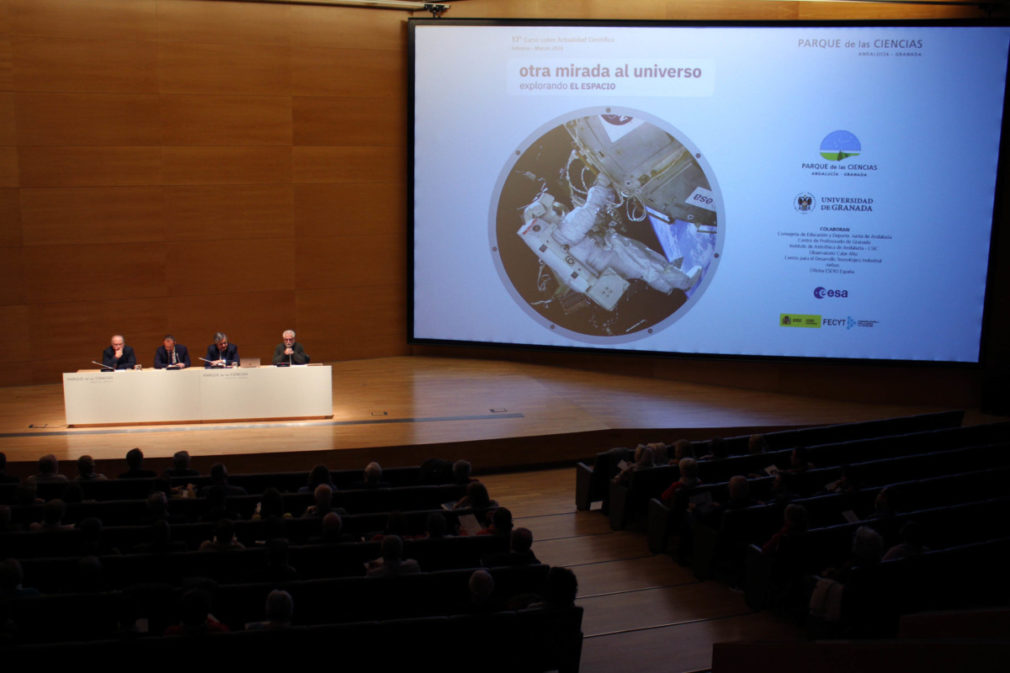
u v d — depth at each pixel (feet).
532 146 40.01
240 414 33.45
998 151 36.55
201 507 22.76
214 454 30.25
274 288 41.16
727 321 39.47
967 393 39.34
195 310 40.11
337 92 40.60
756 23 37.19
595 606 21.53
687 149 38.73
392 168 42.11
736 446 29.53
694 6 39.42
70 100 37.01
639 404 37.86
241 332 40.98
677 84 38.37
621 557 24.98
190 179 39.11
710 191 38.75
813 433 30.63
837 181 37.70
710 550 22.71
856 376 39.96
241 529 20.76
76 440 31.50
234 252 40.27
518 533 18.97
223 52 38.73
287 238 40.96
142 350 39.63
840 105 37.19
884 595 18.22
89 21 36.83
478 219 40.98
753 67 37.63
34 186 37.01
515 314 41.45
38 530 19.95
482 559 18.84
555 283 40.70
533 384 40.04
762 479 24.70
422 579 17.70
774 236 38.52
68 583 18.42
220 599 16.84
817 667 9.87
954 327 37.88
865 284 38.14
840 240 38.01
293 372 33.60
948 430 29.91
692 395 39.58
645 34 38.29
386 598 17.62
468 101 40.14
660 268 39.65
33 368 38.11
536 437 33.30
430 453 32.09
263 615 17.13
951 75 36.27
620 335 40.47
